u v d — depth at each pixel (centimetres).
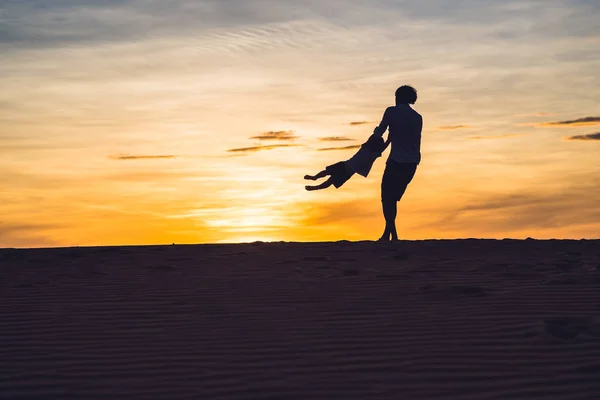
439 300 746
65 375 536
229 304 749
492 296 759
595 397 482
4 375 537
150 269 994
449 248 1191
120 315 710
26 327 669
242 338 622
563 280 834
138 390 505
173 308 736
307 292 803
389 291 799
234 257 1112
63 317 705
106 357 576
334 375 528
